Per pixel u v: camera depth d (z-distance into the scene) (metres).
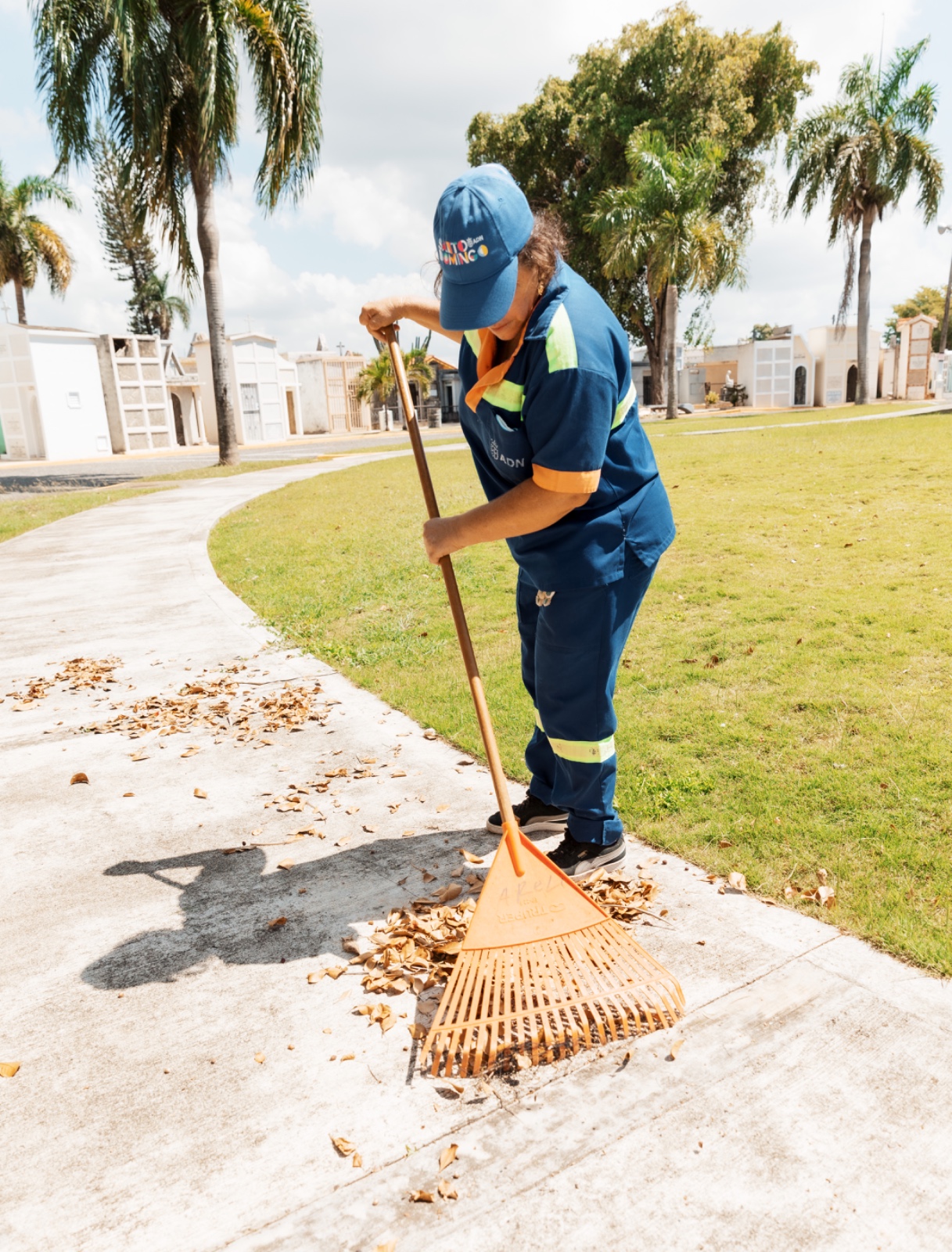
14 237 36.34
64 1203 1.61
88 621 6.19
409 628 5.51
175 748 3.85
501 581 6.55
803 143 31.84
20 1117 1.82
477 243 1.91
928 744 3.25
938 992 2.01
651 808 2.98
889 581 5.48
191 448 38.81
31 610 6.62
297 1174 1.65
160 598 6.82
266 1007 2.12
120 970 2.30
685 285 29.61
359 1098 1.82
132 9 16.81
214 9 16.92
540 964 2.03
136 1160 1.70
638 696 4.04
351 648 5.18
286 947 2.36
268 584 7.18
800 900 2.40
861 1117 1.70
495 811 3.06
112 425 35.81
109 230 47.34
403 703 4.20
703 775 3.19
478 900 2.21
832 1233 1.47
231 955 2.34
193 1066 1.94
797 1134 1.67
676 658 4.50
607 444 2.18
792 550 6.61
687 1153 1.64
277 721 4.08
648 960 2.04
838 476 10.36
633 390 2.31
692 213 28.36
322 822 3.08
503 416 2.17
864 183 32.22
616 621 2.33
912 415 22.80
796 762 3.23
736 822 2.84
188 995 2.18
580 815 2.53
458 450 25.94
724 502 9.09
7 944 2.45
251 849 2.91
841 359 44.25
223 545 9.26
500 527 2.21
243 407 40.47
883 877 2.47
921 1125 1.67
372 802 3.20
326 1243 1.51
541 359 2.03
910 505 8.00
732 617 5.07
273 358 42.19
